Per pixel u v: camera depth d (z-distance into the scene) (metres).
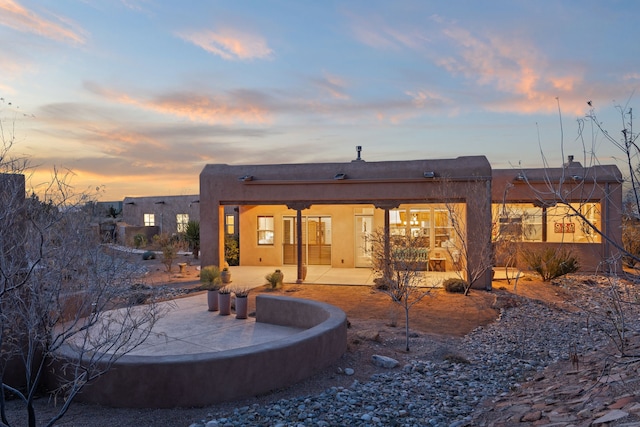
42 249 4.86
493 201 17.84
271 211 21.00
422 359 8.54
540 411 5.40
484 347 9.35
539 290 14.88
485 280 15.08
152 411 6.12
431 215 18.72
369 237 17.78
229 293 11.41
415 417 5.89
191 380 6.29
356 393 6.74
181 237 28.88
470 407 6.25
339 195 16.56
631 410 4.47
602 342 9.07
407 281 9.63
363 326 10.80
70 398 4.84
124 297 7.21
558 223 18.36
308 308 9.84
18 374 6.54
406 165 16.08
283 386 7.00
